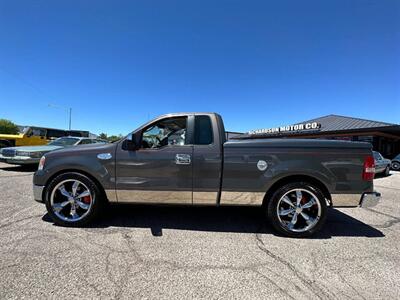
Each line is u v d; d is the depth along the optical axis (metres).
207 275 2.55
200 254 3.00
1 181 7.13
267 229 3.87
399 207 5.48
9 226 3.68
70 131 18.39
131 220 4.11
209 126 3.77
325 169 3.53
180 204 3.76
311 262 2.88
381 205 5.66
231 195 3.67
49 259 2.76
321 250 3.20
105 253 2.95
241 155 3.62
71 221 3.73
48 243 3.16
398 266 2.82
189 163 3.66
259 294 2.26
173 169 3.68
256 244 3.33
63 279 2.39
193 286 2.36
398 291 2.36
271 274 2.60
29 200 5.07
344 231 3.89
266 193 3.65
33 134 13.36
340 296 2.26
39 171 3.79
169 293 2.24
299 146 3.59
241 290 2.32
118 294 2.20
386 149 21.30
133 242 3.28
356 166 3.54
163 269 2.64
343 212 4.98
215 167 3.64
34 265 2.62
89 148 3.82
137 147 3.72
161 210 4.67
